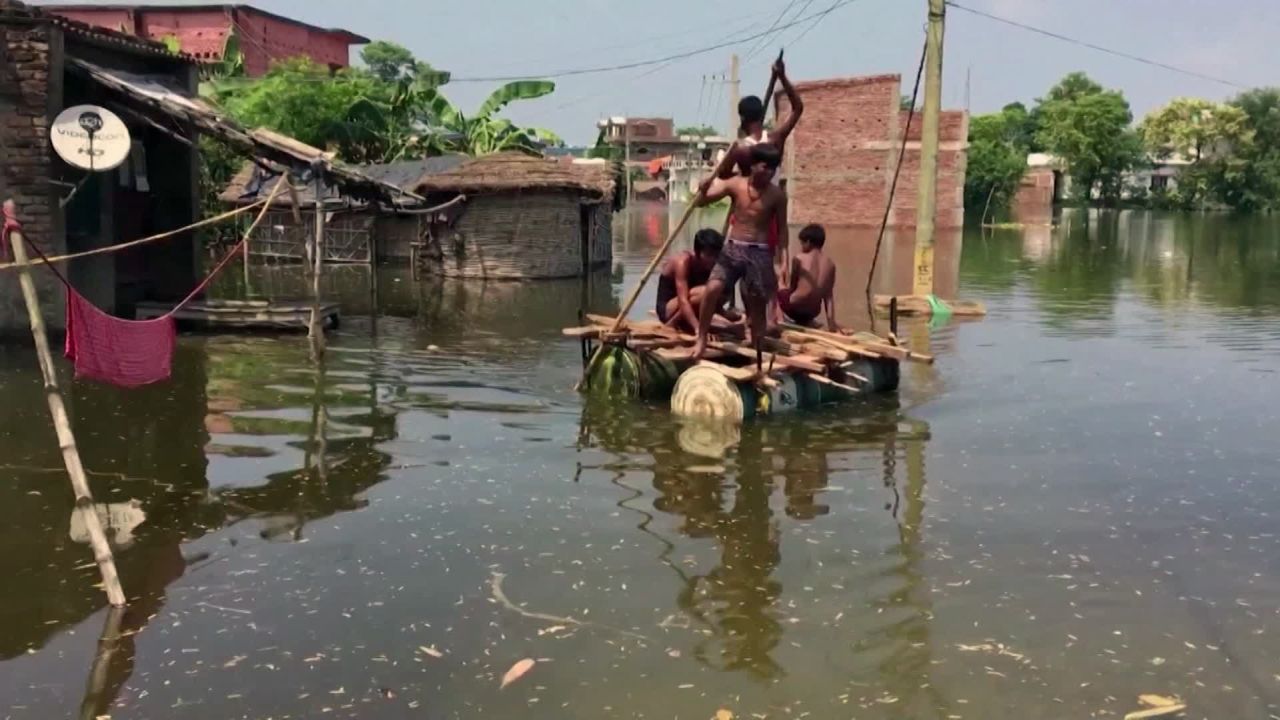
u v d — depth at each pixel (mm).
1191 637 4977
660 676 4574
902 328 15133
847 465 7812
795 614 5195
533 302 19094
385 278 23844
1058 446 8406
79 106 11430
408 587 5480
